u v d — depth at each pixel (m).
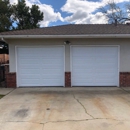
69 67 9.59
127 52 9.61
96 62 9.68
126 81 9.65
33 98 7.10
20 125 4.35
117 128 4.12
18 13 27.25
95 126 4.24
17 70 9.63
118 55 9.63
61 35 8.84
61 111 5.40
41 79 9.72
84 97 7.23
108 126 4.23
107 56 9.65
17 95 7.67
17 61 9.62
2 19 24.03
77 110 5.49
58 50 9.60
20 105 6.09
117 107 5.78
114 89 8.94
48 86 9.73
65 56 9.55
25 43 9.51
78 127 4.19
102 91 8.45
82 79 9.73
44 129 4.10
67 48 9.54
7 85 9.58
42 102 6.48
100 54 9.65
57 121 4.58
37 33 9.10
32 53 9.62
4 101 6.65
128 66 9.66
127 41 9.55
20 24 27.47
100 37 9.12
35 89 9.04
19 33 9.10
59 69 9.68
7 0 25.78
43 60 9.66
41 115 5.05
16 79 9.60
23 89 9.07
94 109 5.58
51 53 9.61
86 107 5.80
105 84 9.75
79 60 9.66
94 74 9.73
